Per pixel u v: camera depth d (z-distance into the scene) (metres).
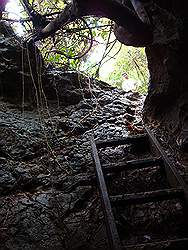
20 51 4.79
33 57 4.82
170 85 4.04
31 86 4.87
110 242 2.26
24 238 2.77
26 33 4.84
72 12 2.97
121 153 3.81
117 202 2.57
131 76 6.59
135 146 3.83
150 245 2.15
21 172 3.52
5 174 3.47
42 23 3.56
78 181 3.35
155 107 4.34
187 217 2.70
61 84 5.04
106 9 2.79
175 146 3.84
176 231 2.77
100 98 5.06
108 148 3.92
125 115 4.65
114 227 2.26
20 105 4.75
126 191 3.26
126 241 2.73
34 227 2.87
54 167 3.64
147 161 3.14
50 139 4.15
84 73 5.30
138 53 6.46
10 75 4.77
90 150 3.88
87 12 2.85
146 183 3.30
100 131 4.32
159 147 3.31
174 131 3.99
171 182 2.98
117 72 6.68
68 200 3.15
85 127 4.46
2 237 2.77
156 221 2.87
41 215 2.99
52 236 2.79
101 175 2.92
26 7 3.61
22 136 4.07
